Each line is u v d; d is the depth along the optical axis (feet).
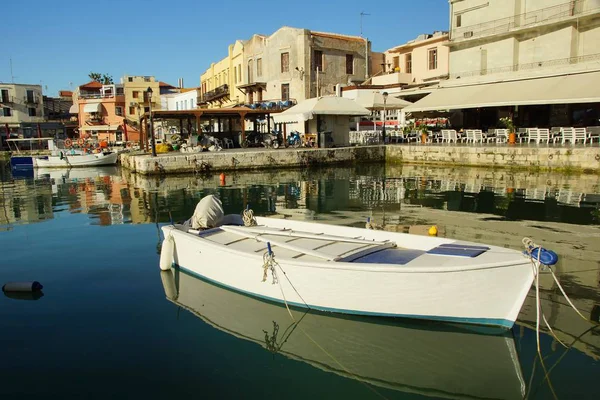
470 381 17.26
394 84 125.39
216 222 31.07
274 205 53.93
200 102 195.00
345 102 100.89
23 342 20.56
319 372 18.16
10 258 33.88
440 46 120.78
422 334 20.56
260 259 23.52
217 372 18.16
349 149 98.37
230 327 21.93
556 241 34.09
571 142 78.54
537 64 98.32
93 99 219.82
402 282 20.25
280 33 135.74
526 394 16.35
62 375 17.94
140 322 22.53
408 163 96.89
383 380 17.56
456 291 19.81
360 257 23.22
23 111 222.07
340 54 137.49
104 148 146.51
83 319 22.91
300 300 22.86
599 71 82.07
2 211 56.49
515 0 100.07
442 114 113.60
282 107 119.14
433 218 43.83
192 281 27.96
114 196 65.98
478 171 79.05
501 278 19.30
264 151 93.15
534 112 98.63
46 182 91.50
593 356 18.25
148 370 18.28
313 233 28.66
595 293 23.86
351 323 21.81
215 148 99.81
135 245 36.91
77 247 36.65
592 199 50.39
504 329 19.99
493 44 105.19
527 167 76.02
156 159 87.04
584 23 90.74
